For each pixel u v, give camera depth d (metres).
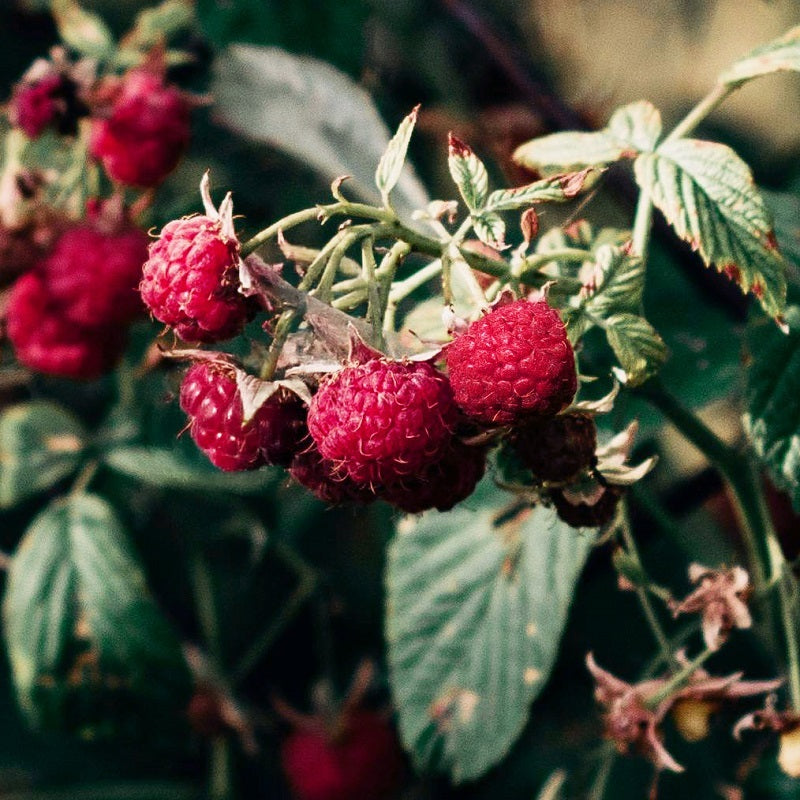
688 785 0.47
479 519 0.43
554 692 0.48
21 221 0.43
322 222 0.34
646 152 0.38
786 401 0.38
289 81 0.45
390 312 0.35
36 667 0.47
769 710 0.38
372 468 0.34
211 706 0.49
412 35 0.48
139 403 0.48
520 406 0.34
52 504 0.48
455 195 0.48
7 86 0.49
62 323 0.43
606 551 0.45
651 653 0.48
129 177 0.44
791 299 0.39
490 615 0.42
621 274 0.35
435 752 0.42
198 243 0.34
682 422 0.39
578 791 0.45
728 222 0.37
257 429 0.35
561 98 0.47
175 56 0.46
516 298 0.35
